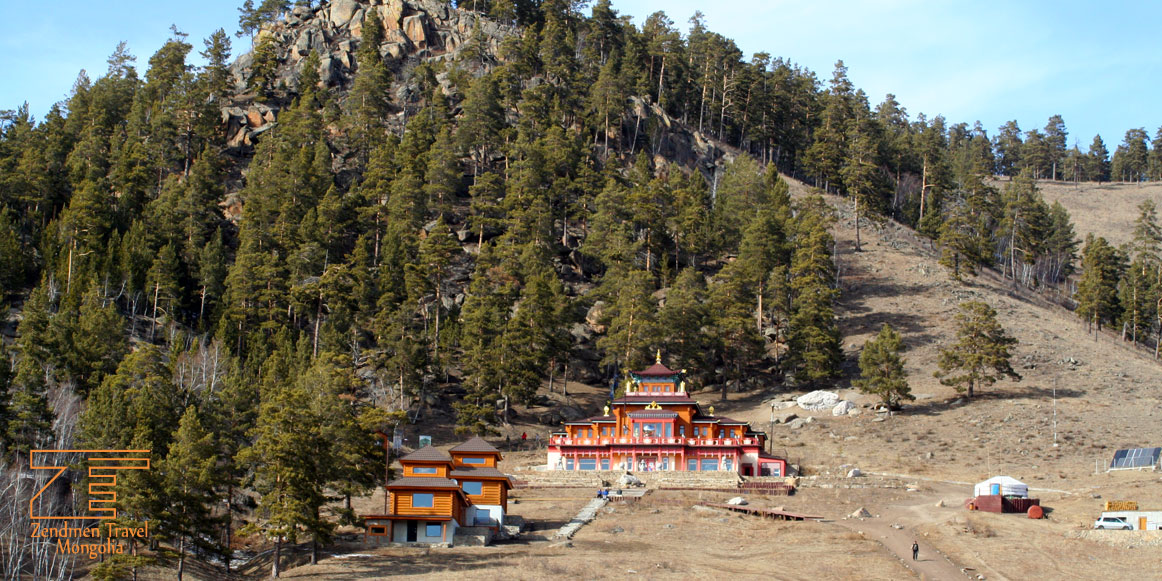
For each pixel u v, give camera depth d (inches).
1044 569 2856.8
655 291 6830.7
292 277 6176.2
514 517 3604.8
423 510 3248.0
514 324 5280.5
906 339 6417.3
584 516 3644.2
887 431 5083.7
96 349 4827.8
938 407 5403.5
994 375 5762.8
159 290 5974.4
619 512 3730.3
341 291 5890.8
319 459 3193.9
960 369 5885.8
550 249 6712.6
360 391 5364.2
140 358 4242.1
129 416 3698.3
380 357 5428.2
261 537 3464.6
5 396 3767.2
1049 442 4773.6
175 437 3501.5
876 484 4217.5
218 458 3393.2
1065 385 5679.1
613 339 5753.0
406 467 3380.9
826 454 4842.5
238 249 6496.1
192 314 6176.2
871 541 3201.3
